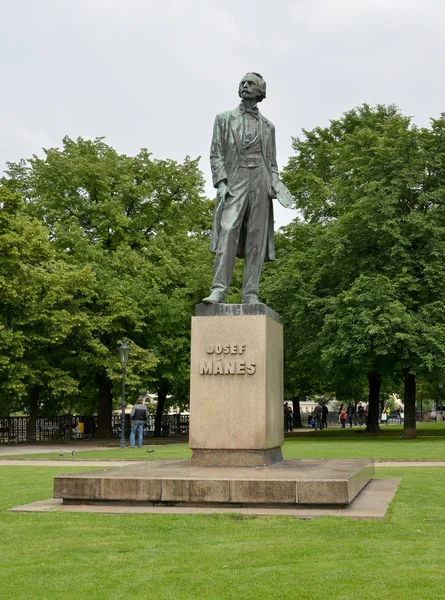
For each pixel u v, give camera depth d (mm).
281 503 9891
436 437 34031
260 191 13883
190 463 12461
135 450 27203
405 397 33906
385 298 30047
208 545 7707
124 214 39781
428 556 7070
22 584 6277
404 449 23688
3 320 34531
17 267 33938
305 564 6781
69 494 10570
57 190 38469
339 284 33844
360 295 30250
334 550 7352
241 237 14164
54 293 34688
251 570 6605
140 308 37844
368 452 22047
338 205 35344
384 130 34938
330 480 9789
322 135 42500
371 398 41250
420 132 33344
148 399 54000
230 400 12461
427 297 31531
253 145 13930
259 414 12344
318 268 34438
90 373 39469
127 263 38219
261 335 12516
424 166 32781
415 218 30938
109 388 41188
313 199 38125
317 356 36375
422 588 5902
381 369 33188
